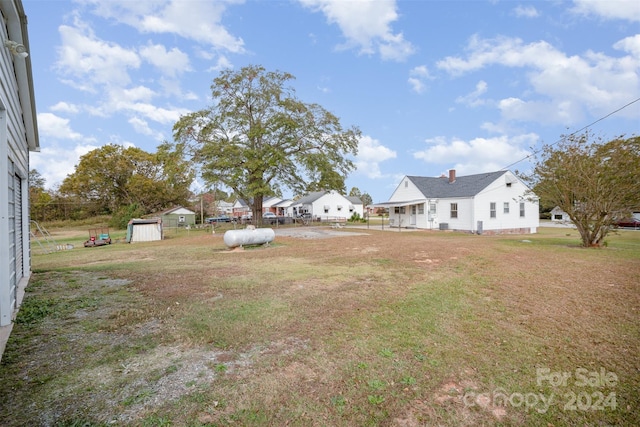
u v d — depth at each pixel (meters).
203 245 15.10
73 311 4.66
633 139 10.27
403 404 2.43
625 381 2.74
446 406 2.42
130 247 15.55
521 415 2.32
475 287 5.90
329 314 4.45
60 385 2.66
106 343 3.52
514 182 22.95
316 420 2.24
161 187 42.34
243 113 24.59
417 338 3.64
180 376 2.81
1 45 3.86
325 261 9.09
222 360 3.12
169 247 14.74
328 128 25.61
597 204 11.25
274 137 25.06
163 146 23.89
